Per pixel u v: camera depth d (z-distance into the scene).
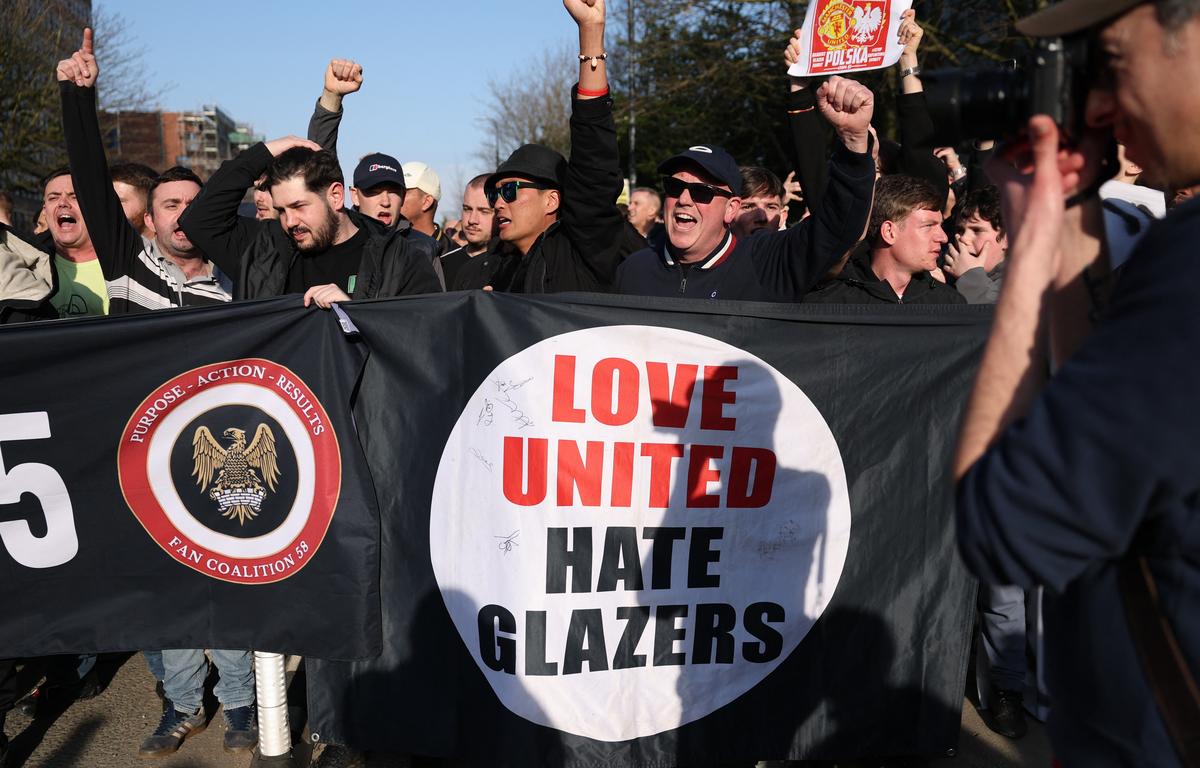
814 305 2.81
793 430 2.81
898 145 4.88
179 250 3.66
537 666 2.71
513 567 2.71
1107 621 1.14
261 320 2.69
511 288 3.67
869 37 3.76
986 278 4.16
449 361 2.71
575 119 3.18
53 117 21.31
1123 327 1.04
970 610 2.92
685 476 2.76
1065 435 1.04
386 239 3.39
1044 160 1.17
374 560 2.70
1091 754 1.18
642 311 2.73
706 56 17.86
